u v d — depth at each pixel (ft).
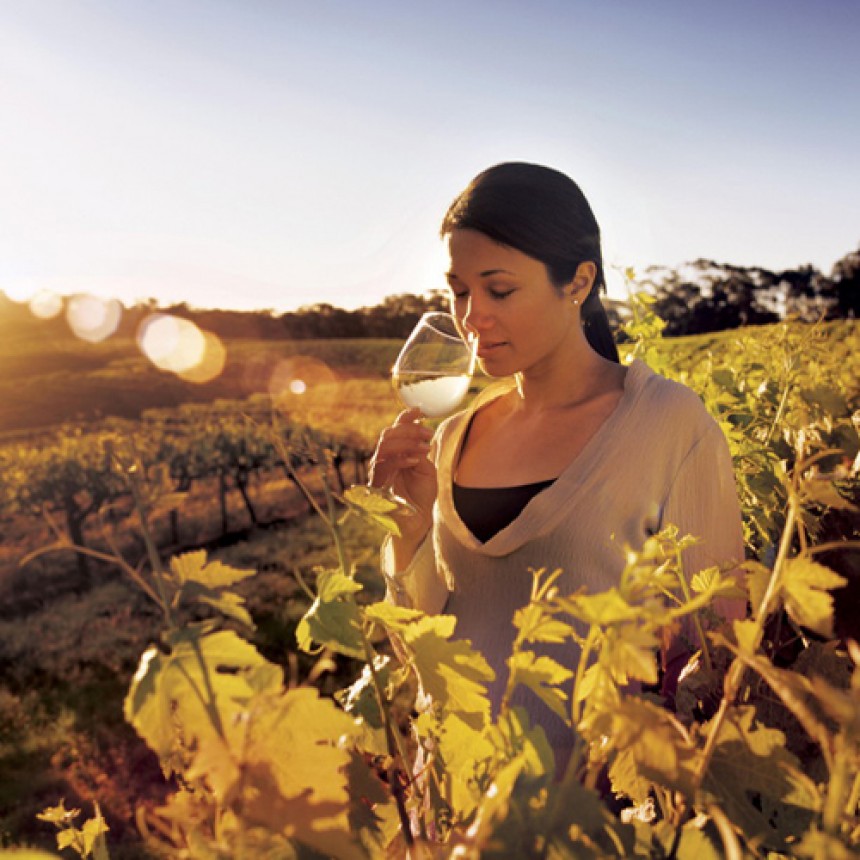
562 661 5.17
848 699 1.55
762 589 2.11
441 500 5.90
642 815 2.32
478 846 1.69
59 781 30.19
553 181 5.51
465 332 5.65
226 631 1.91
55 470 72.90
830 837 1.54
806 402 5.10
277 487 92.38
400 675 2.51
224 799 1.72
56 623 55.31
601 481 5.45
